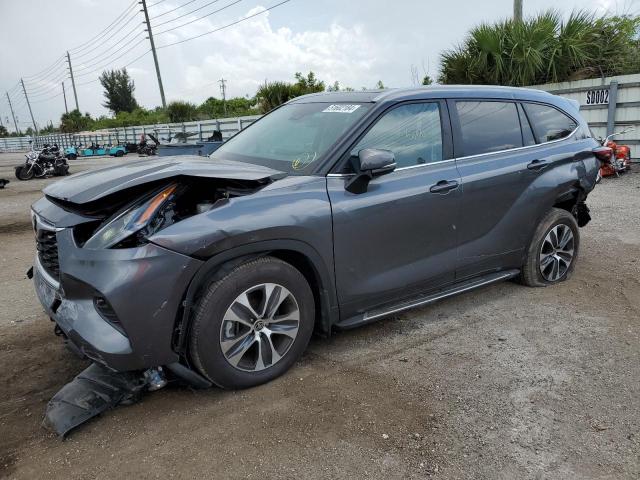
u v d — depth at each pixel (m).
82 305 2.81
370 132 3.57
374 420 2.86
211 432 2.76
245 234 2.89
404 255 3.69
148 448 2.64
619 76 11.38
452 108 4.06
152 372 2.98
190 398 3.08
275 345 3.23
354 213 3.35
